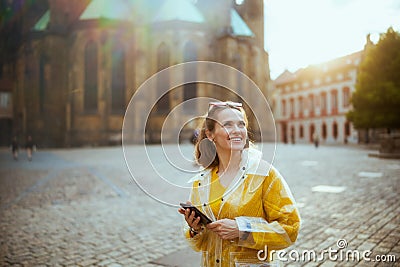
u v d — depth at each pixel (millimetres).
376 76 24156
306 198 7734
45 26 42312
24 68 41156
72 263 4238
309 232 5051
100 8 41031
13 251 4691
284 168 14281
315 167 14523
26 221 6348
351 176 11281
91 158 22031
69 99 39938
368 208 6512
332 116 45656
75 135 39812
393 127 25953
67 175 13391
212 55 39438
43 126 40625
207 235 1838
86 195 9070
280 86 53969
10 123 43625
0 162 20062
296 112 51594
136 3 42000
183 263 4098
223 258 1724
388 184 9375
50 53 41000
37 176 13273
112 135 40094
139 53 40094
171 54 39781
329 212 6297
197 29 40062
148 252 4566
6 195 9172
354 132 41781
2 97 43062
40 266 4148
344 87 43812
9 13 43125
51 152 30078
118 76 41094
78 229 5770
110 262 4246
